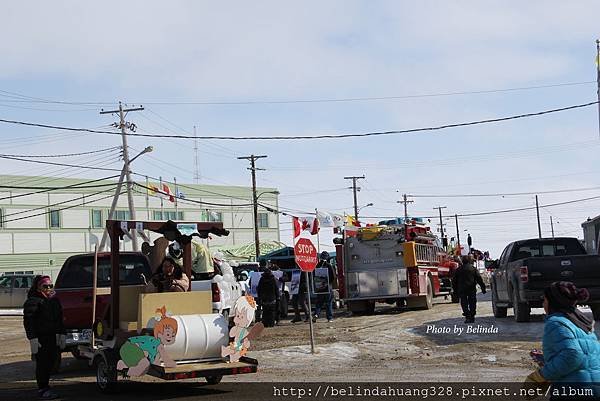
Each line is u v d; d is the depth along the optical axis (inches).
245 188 3166.8
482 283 775.1
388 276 1019.3
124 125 1678.2
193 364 442.6
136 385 507.8
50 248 2615.7
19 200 2564.0
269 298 904.3
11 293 1625.2
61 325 472.1
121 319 480.7
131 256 620.4
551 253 780.6
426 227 1106.1
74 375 581.6
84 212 2701.8
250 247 1935.3
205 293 470.9
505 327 711.1
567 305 217.3
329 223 1036.5
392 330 758.5
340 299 1048.8
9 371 624.1
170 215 2874.0
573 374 211.8
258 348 679.7
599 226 1031.0
